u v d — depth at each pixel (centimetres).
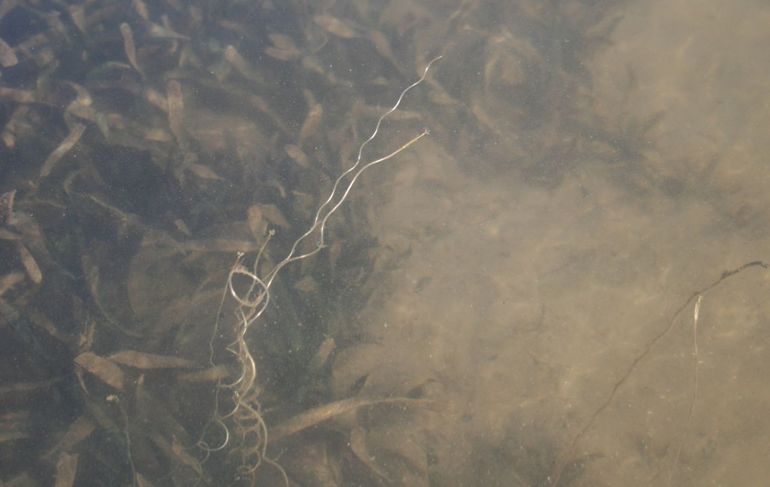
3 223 467
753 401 374
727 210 482
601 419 381
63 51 642
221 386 342
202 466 354
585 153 539
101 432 363
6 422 373
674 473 357
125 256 459
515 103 581
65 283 441
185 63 603
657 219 488
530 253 481
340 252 456
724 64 586
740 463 354
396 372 412
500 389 402
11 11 756
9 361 390
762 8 614
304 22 623
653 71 593
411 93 580
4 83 623
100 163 521
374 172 541
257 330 420
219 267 450
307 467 364
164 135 526
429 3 668
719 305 421
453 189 534
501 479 364
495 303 449
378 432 380
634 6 642
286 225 463
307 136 533
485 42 619
